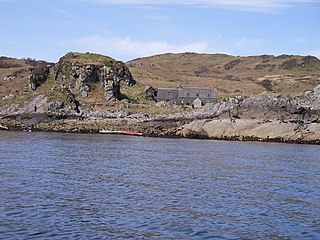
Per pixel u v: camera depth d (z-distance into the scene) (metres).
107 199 34.78
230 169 52.34
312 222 29.89
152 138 101.94
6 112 128.62
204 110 120.88
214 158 63.38
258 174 49.00
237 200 35.59
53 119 124.38
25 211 30.41
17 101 133.12
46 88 145.50
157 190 38.66
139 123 118.88
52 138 93.31
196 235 26.59
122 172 47.91
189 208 32.59
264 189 40.38
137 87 162.00
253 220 30.00
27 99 133.88
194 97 156.00
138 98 154.38
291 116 106.88
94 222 28.61
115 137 101.94
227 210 32.34
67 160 56.56
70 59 154.62
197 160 60.31
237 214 31.36
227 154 69.62
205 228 27.94
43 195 35.28
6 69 180.25
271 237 26.64
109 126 116.25
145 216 30.20
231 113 111.44
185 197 36.16
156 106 141.88
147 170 49.88
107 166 52.31
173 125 114.88
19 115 125.69
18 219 28.59
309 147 87.94
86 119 125.19
